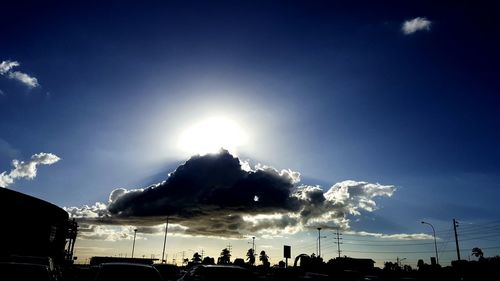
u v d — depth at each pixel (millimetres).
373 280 39531
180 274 32938
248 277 12820
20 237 36375
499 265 56719
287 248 46969
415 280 40531
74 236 48312
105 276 10055
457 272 59062
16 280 9516
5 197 35219
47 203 40156
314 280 34062
